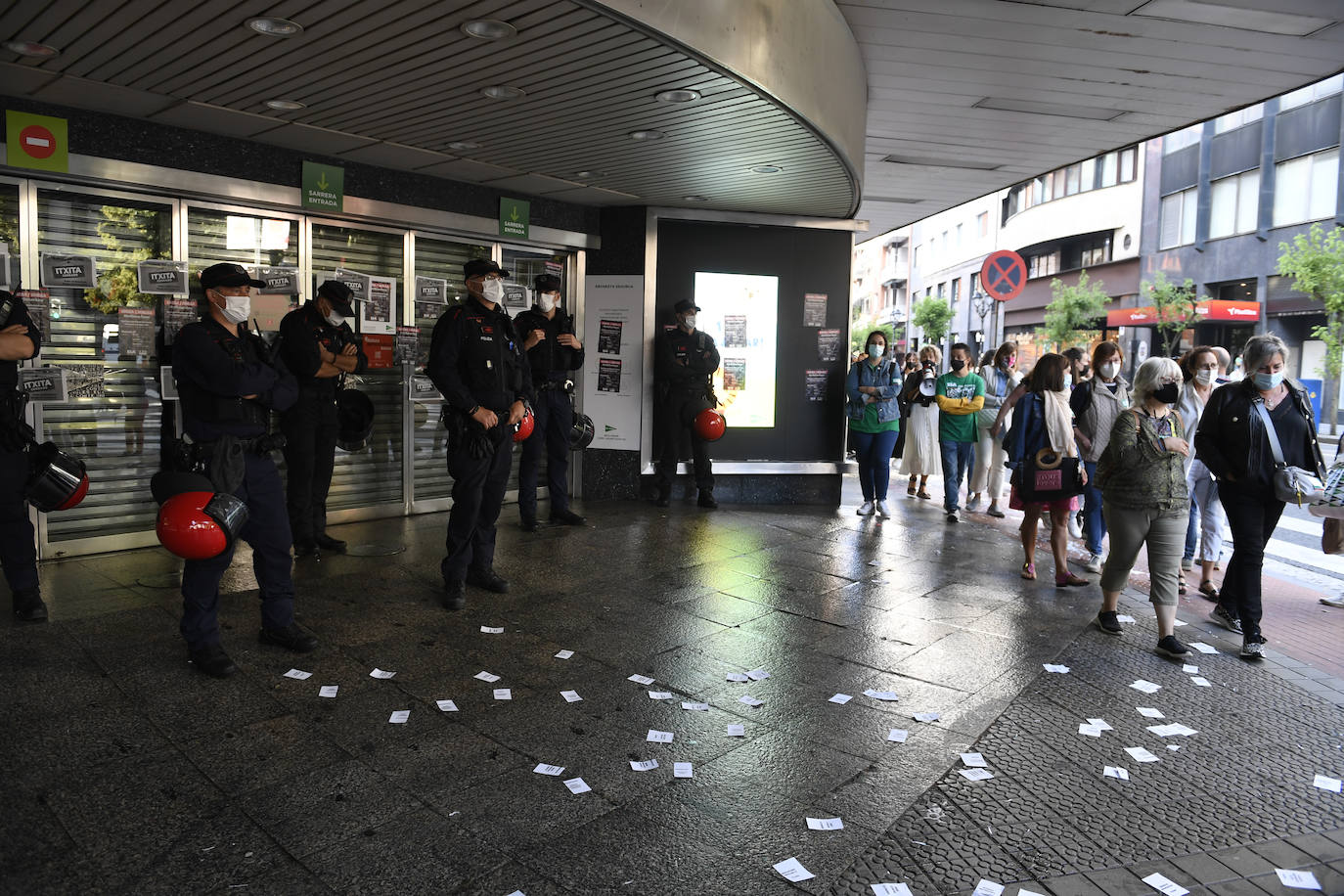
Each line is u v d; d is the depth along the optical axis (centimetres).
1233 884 288
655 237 913
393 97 537
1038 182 3825
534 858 284
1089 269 3547
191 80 510
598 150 670
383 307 773
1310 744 398
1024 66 738
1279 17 621
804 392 977
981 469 987
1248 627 513
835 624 545
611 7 398
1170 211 3108
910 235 5900
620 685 436
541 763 350
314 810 307
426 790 324
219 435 416
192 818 298
